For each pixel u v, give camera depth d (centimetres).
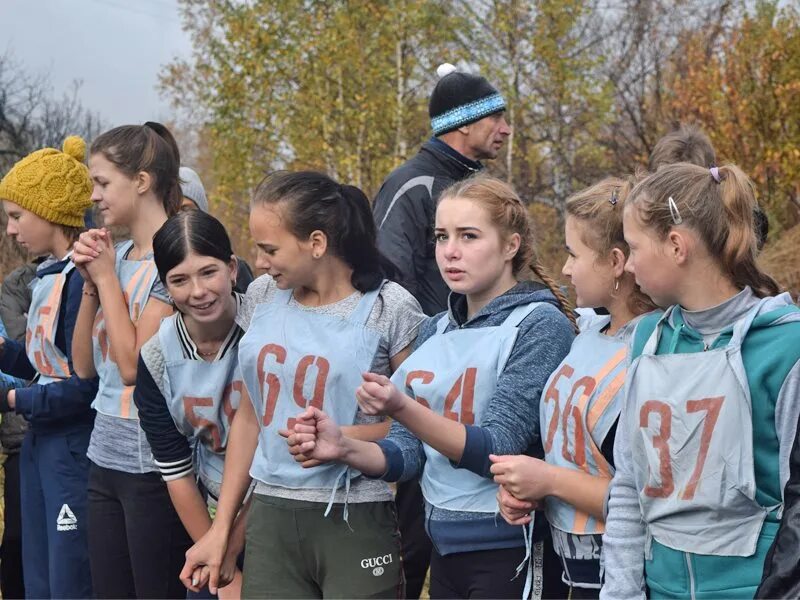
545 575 277
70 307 369
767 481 202
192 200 443
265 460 289
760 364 203
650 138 1441
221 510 304
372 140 1496
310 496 281
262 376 289
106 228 365
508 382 265
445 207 279
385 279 299
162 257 304
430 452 278
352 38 1499
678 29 1593
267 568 285
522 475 245
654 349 222
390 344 291
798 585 185
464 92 411
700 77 1209
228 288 309
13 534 411
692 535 209
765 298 210
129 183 348
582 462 251
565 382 258
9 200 389
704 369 210
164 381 315
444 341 280
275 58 1529
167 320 320
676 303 219
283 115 1509
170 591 339
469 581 271
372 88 1512
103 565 345
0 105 1498
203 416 314
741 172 215
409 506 356
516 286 282
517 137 1605
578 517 252
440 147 411
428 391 274
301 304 297
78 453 370
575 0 1603
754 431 203
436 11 1528
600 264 259
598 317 277
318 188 286
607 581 226
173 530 338
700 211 211
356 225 292
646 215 216
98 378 364
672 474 212
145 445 334
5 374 412
